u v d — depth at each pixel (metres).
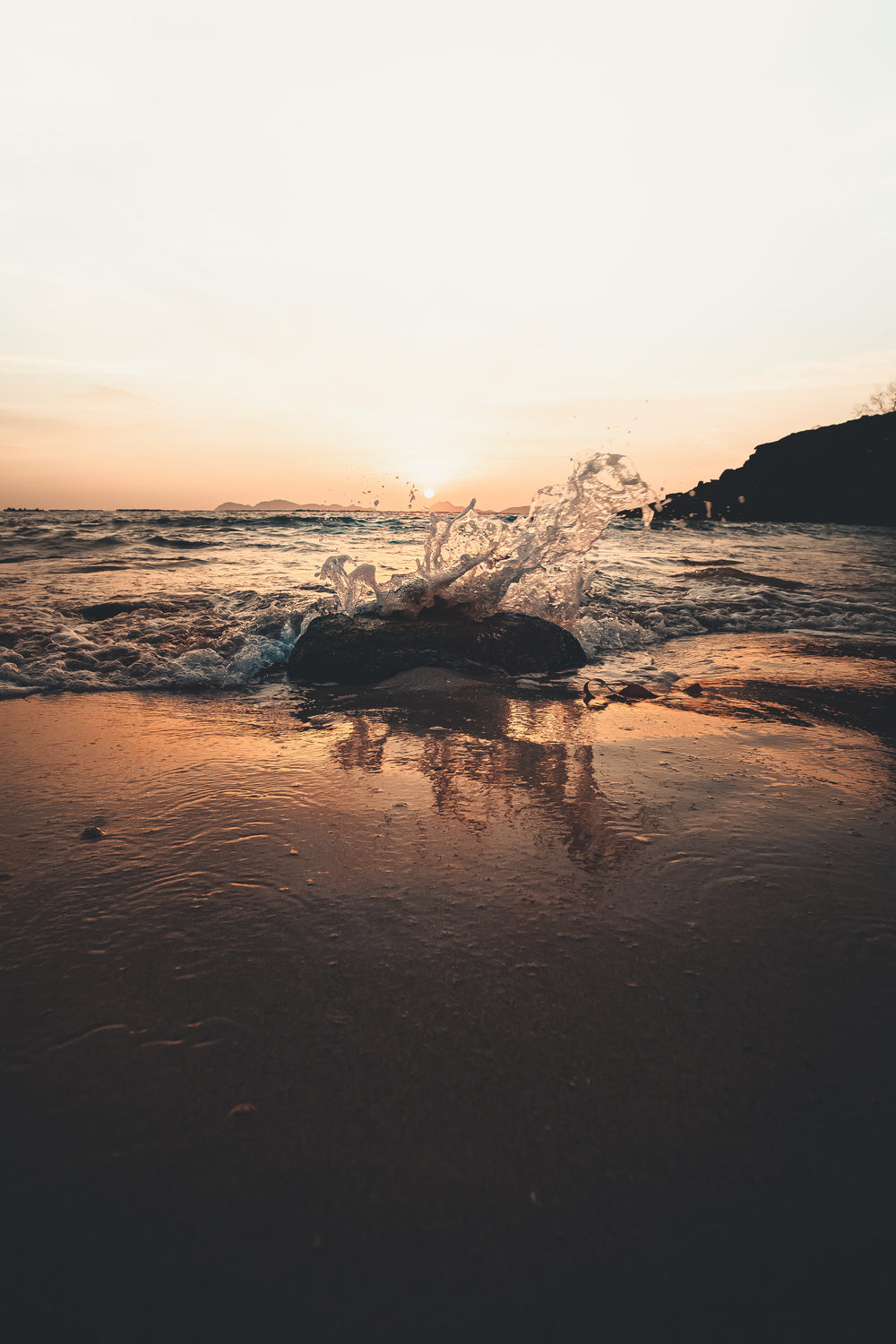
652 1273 0.81
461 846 1.86
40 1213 0.88
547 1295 0.79
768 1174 0.93
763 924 1.50
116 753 2.62
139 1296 0.79
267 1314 0.77
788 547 12.45
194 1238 0.85
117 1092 1.06
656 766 2.48
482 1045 1.15
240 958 1.38
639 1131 0.99
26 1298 0.78
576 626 4.80
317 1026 1.19
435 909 1.55
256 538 12.52
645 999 1.26
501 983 1.30
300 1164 0.94
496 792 2.24
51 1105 1.03
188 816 2.04
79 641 4.38
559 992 1.28
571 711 3.22
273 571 7.82
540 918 1.52
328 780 2.34
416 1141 0.98
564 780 2.35
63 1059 1.12
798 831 1.95
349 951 1.40
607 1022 1.20
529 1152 0.96
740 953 1.39
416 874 1.71
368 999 1.26
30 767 2.45
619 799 2.18
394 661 3.94
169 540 11.86
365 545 11.46
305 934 1.46
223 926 1.49
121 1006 1.24
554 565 4.70
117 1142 0.97
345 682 3.82
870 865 1.76
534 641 4.21
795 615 5.93
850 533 17.28
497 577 4.46
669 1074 1.09
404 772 2.41
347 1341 0.74
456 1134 0.99
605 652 4.64
